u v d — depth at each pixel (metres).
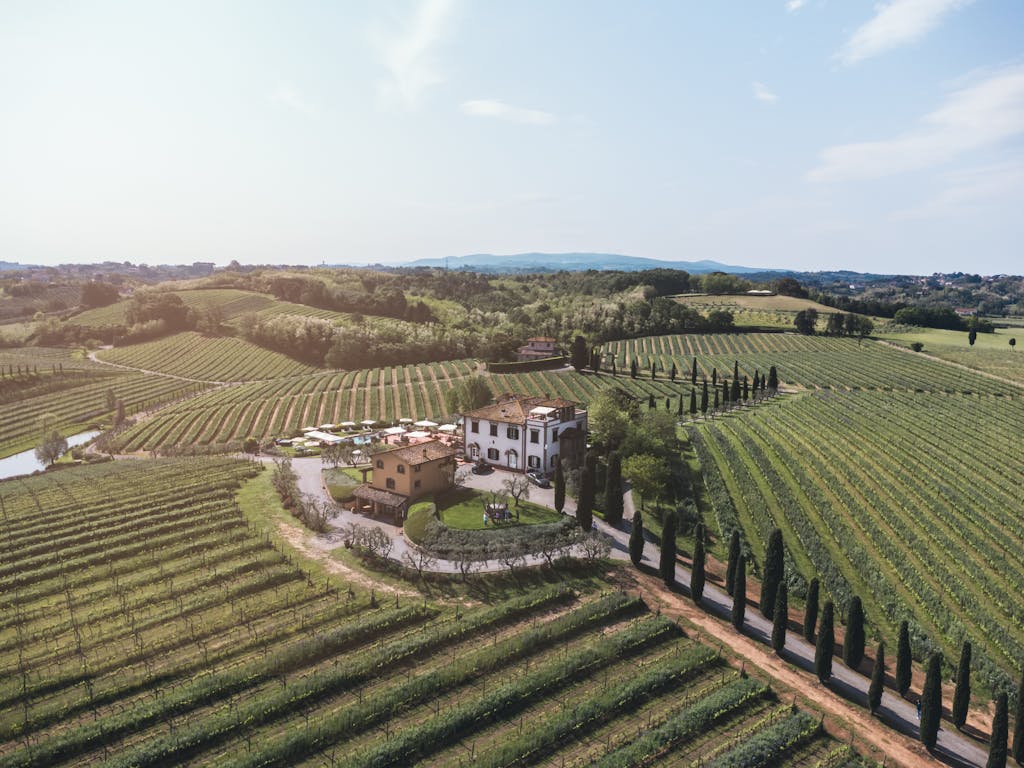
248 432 141.00
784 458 103.88
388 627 58.09
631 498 92.25
